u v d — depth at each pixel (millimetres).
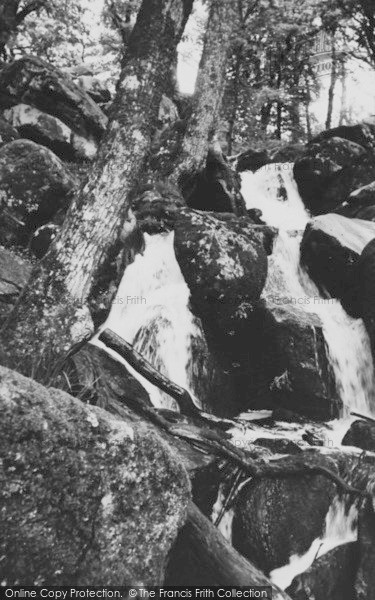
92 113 16969
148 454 4578
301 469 7672
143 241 11797
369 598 7258
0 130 13484
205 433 7195
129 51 6273
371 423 9852
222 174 14570
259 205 16875
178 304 10508
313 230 12914
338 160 17094
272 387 10461
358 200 15875
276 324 10445
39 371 5469
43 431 3910
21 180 11086
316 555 7395
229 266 10578
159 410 7891
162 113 21719
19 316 5594
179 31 6363
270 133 28156
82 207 5918
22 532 3795
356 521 8000
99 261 5863
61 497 3986
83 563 4090
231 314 10586
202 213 11500
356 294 12188
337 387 10695
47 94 16500
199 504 6844
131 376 8156
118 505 4332
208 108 14641
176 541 5477
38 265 5793
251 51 25281
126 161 6051
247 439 8359
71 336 5625
